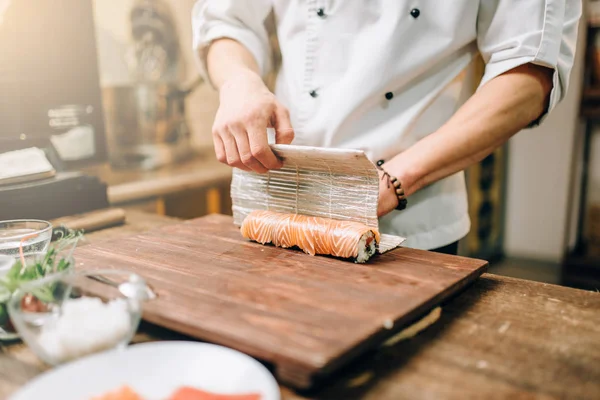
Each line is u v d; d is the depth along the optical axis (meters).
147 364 0.77
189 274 1.11
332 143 1.50
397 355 0.87
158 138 2.67
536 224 3.76
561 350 0.88
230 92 1.39
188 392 0.72
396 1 1.38
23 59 2.11
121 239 1.37
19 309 0.80
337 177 1.28
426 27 1.39
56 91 2.23
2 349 0.92
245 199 1.46
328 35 1.48
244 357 0.76
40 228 1.31
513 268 3.70
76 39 2.24
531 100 1.31
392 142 1.45
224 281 1.07
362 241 1.18
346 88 1.45
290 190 1.37
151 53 2.89
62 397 0.71
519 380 0.79
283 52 1.63
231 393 0.72
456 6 1.35
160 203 2.44
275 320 0.89
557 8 1.27
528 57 1.26
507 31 1.33
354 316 0.91
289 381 0.79
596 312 1.02
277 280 1.08
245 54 1.64
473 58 1.51
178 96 2.65
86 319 0.81
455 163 1.34
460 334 0.94
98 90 2.37
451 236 1.55
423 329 0.96
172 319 0.90
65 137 2.24
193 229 1.47
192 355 0.78
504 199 3.85
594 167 3.48
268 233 1.30
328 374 0.78
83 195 1.76
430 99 1.45
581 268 3.53
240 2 1.64
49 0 2.14
